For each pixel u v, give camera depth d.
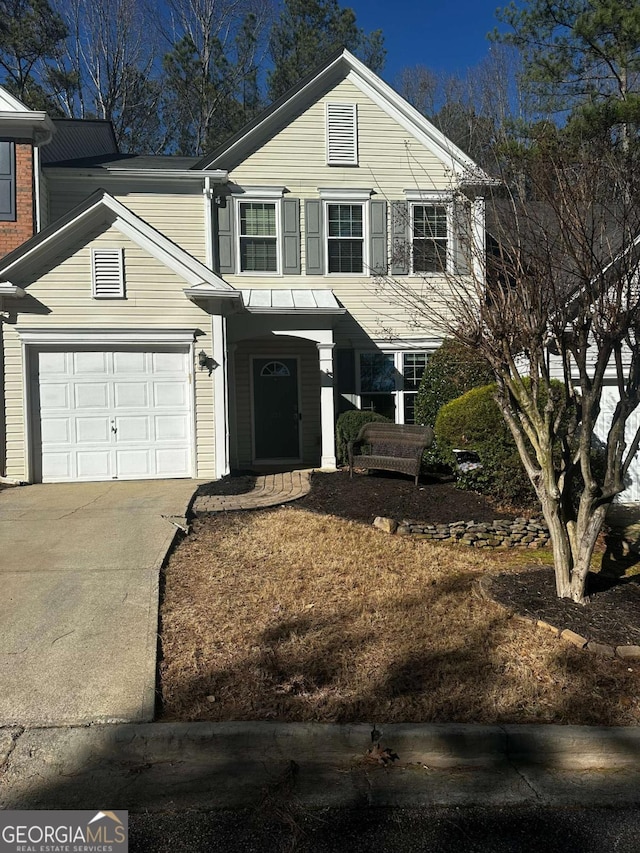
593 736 3.82
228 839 3.11
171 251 10.84
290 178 13.74
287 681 4.32
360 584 6.09
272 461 14.17
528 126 9.38
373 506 8.87
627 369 11.22
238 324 12.48
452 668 4.46
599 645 4.73
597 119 11.41
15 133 12.34
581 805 3.40
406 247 11.94
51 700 4.10
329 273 13.84
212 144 29.47
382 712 4.01
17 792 3.42
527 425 5.68
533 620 5.20
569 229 5.07
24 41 27.95
